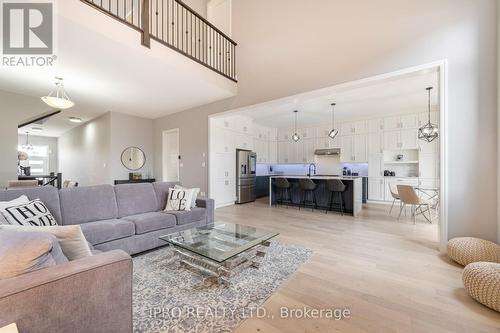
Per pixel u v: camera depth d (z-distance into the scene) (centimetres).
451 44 267
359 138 690
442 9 274
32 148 968
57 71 352
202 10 537
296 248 286
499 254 212
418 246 293
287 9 411
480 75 252
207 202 351
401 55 301
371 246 294
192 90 445
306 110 597
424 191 548
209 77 409
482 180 251
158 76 374
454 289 191
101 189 284
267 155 831
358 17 337
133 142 642
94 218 267
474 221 255
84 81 391
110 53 300
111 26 269
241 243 226
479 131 252
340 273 220
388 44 312
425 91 446
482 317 156
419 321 152
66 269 96
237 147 645
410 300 176
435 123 578
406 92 453
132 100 507
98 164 655
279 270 226
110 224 242
